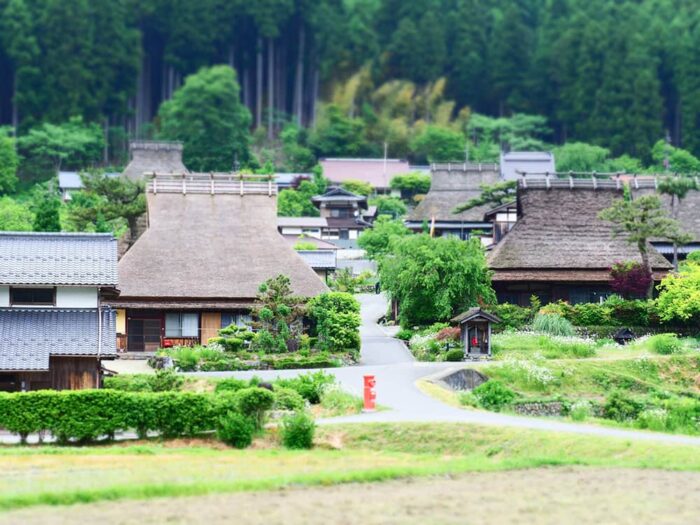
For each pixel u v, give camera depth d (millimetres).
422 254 186250
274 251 183000
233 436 111125
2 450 108438
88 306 141125
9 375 133500
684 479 95688
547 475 96562
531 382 149625
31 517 81875
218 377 142625
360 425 114438
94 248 145125
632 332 185875
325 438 112500
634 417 137625
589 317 187500
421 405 127250
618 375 153875
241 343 166125
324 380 134000
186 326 177125
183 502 86312
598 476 96375
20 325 136750
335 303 169375
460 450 109750
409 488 91500
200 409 114750
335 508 84938
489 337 165125
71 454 106500
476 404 134125
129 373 147750
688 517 84438
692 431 127500
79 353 134250
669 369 159125
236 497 87875
